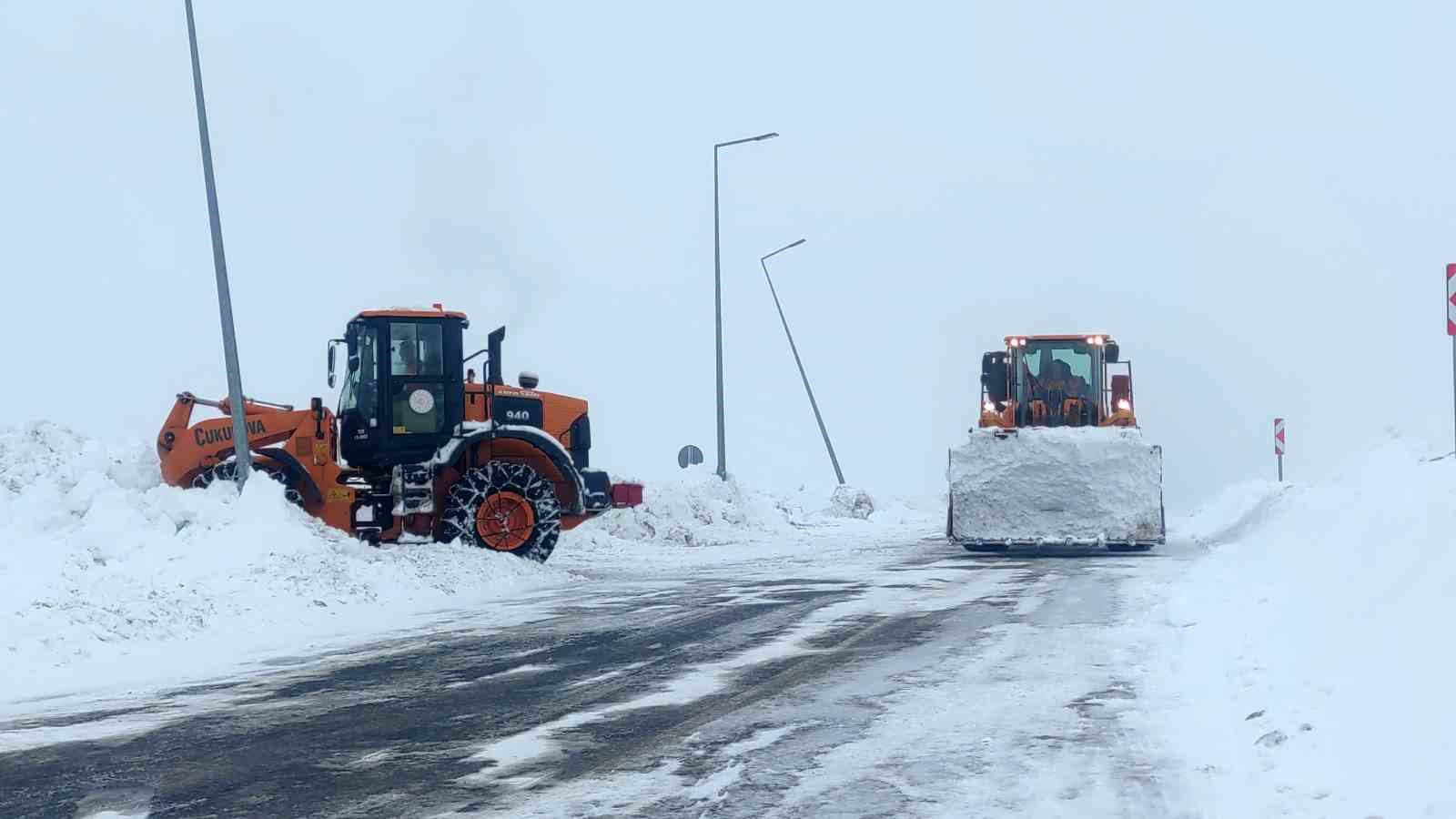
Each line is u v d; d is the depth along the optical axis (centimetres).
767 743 673
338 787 602
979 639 1020
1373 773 520
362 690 864
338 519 1675
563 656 991
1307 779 537
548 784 599
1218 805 525
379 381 1697
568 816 545
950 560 1909
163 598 1181
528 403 1814
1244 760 584
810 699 789
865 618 1176
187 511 1421
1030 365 2172
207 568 1307
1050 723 701
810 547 2423
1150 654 909
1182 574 1488
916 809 542
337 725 747
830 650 988
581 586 1564
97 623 1079
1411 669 620
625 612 1279
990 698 774
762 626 1137
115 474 1587
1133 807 533
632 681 871
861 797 563
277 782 615
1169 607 1146
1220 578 1350
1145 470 1922
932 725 704
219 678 930
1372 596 805
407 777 619
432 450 1717
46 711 811
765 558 2123
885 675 865
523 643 1066
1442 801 463
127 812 568
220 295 1508
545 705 792
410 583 1423
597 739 693
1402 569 796
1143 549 2056
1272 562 1314
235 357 1505
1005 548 2123
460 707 793
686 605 1324
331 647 1075
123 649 1048
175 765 654
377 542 1703
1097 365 2159
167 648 1070
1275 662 788
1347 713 612
